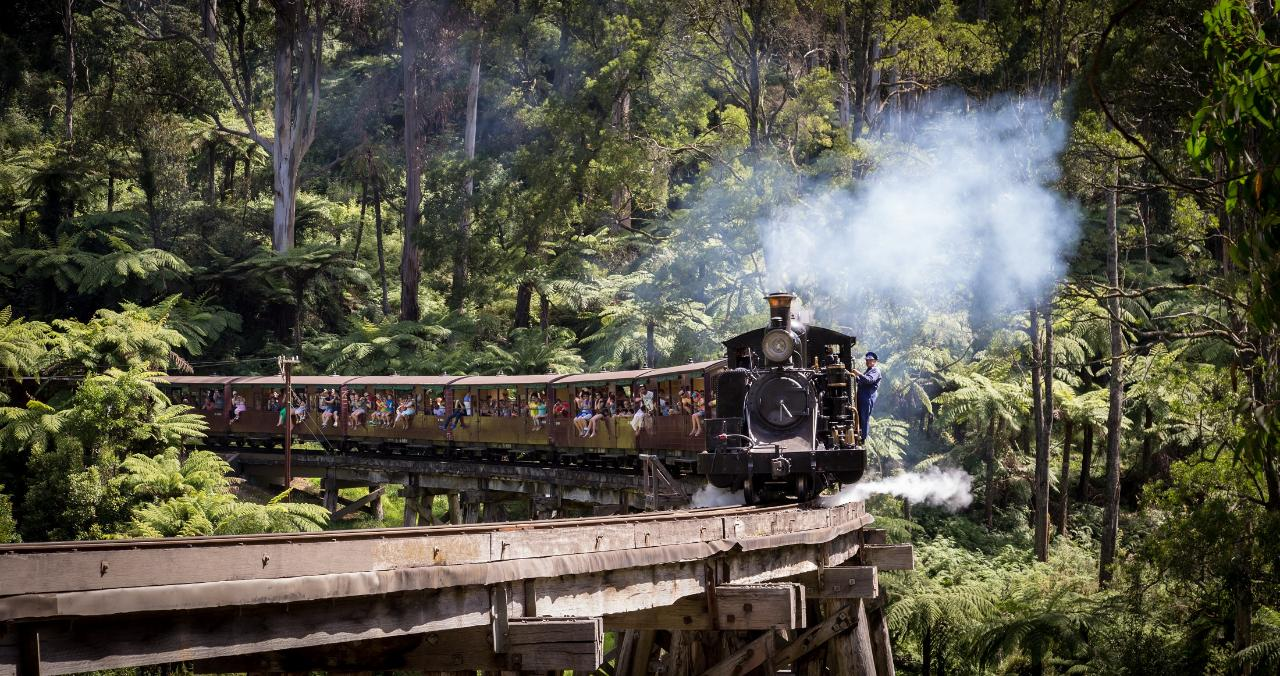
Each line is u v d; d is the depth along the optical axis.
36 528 24.78
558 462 27.59
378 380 32.53
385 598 6.54
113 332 33.00
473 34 44.88
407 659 7.40
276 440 35.78
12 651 5.14
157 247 51.31
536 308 50.47
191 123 54.88
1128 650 19.41
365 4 50.44
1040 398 27.86
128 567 5.38
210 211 52.81
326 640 6.27
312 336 50.84
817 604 14.07
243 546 5.78
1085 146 24.02
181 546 5.62
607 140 35.06
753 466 14.36
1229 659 17.70
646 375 23.73
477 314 48.53
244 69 50.78
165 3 58.78
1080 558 26.84
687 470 23.19
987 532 30.31
